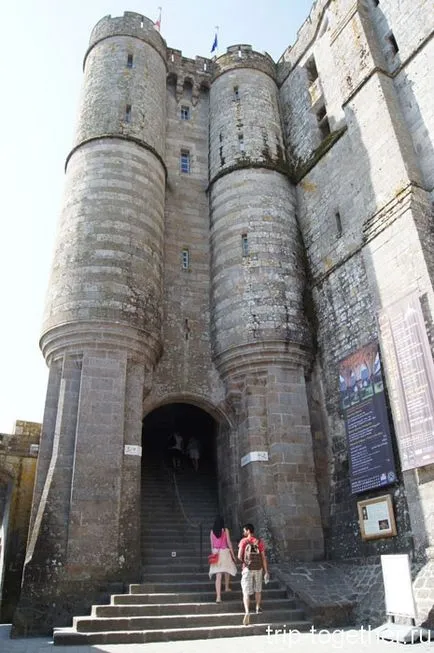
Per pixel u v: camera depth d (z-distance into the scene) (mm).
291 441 16844
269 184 21406
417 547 12531
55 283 17453
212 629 10844
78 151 20406
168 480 21094
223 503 18516
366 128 18141
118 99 21516
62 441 15109
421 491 12742
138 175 19906
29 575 13273
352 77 19438
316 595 12656
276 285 19078
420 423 13062
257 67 25141
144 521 17938
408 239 15000
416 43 17766
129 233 18406
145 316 17328
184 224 22422
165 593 12484
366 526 14477
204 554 15820
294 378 17875
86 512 14195
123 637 10367
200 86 26500
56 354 16594
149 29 24438
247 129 23000
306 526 15812
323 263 19344
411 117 17281
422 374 13359
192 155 24453
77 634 10312
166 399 18750
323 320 18672
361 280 17172
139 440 15961
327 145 20438
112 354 16438
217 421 20016
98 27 24250
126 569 13984
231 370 18500
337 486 16328
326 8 22750
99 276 17172
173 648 9391
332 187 19781
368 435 15039
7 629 14727
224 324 19031
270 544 15398
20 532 20422
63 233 18484
